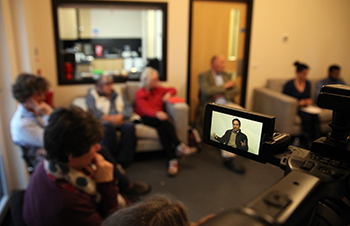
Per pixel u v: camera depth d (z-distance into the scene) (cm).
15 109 229
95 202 117
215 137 65
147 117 303
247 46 399
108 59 558
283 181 40
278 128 357
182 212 55
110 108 304
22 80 181
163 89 334
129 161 284
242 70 411
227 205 228
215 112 65
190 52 377
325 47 427
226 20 387
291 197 35
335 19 419
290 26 407
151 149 304
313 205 39
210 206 227
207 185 257
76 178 105
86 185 107
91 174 117
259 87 418
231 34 394
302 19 409
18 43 245
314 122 345
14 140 190
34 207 103
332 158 51
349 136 54
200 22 379
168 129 294
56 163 103
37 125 191
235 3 384
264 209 32
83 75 364
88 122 102
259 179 265
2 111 226
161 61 378
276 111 359
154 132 298
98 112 296
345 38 430
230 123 62
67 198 100
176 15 362
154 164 300
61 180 104
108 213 114
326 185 42
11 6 236
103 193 118
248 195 242
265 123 56
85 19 592
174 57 373
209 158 313
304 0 402
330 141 54
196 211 220
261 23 396
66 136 97
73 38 530
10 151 234
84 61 529
